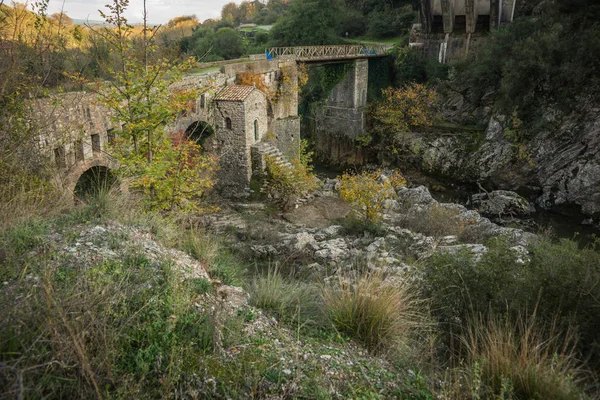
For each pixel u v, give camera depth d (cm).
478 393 389
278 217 2133
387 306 524
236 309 506
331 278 934
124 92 973
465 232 1694
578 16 2652
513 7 3259
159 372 354
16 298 381
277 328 486
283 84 2802
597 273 534
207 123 2266
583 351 475
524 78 2697
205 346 402
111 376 315
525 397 389
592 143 2506
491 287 581
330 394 375
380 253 1253
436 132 3269
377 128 3634
